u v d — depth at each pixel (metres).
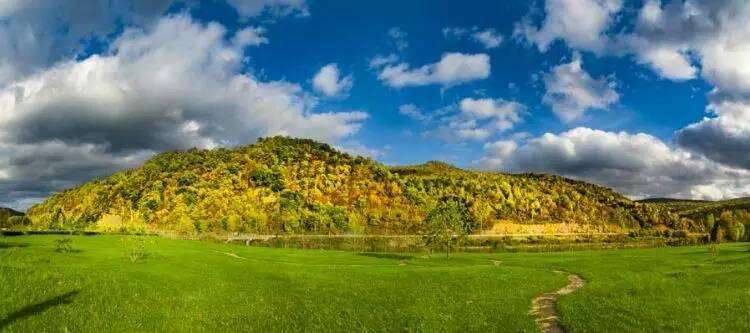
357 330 29.25
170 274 45.00
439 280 50.38
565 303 36.31
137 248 65.25
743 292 39.53
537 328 29.38
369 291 43.28
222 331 29.09
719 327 27.75
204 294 38.97
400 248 178.25
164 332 28.05
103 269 42.72
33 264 41.69
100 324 27.95
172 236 189.50
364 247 182.25
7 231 90.56
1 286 32.16
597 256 89.38
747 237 189.75
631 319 29.98
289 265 63.75
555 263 76.00
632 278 52.56
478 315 32.88
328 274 54.75
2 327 25.77
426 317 32.09
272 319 32.12
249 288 43.59
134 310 31.47
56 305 30.06
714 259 74.56
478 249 161.62
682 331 26.95
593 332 27.39
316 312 34.25
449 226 93.44
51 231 106.06
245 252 85.06
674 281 47.88
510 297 40.44
